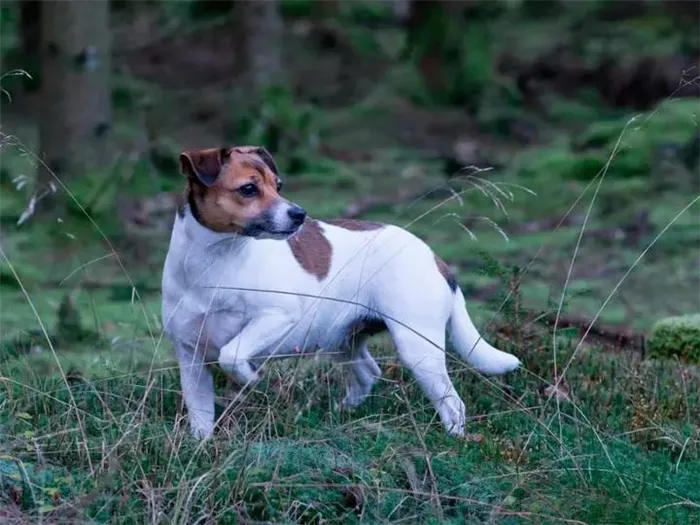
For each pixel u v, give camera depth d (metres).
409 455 8.02
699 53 29.66
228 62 32.00
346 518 7.38
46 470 7.65
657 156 20.67
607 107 28.42
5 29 30.34
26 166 21.11
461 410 9.04
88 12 17.73
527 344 10.23
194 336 8.84
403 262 9.12
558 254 17.12
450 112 28.33
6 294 14.34
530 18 35.41
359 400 9.59
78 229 17.00
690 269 16.30
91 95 17.86
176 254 8.74
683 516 7.75
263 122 24.05
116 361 10.40
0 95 27.16
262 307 8.72
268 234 8.50
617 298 14.89
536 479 7.98
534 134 26.58
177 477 7.57
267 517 7.26
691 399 9.91
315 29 33.75
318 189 21.86
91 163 17.80
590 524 7.52
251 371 8.69
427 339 8.74
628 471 8.29
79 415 8.31
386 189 21.81
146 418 8.44
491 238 18.11
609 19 34.53
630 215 18.98
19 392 9.05
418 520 7.46
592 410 9.47
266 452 7.84
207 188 8.50
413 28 29.33
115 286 14.70
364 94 29.98
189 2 34.81
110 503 7.26
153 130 22.08
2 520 6.97
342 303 9.12
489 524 7.38
